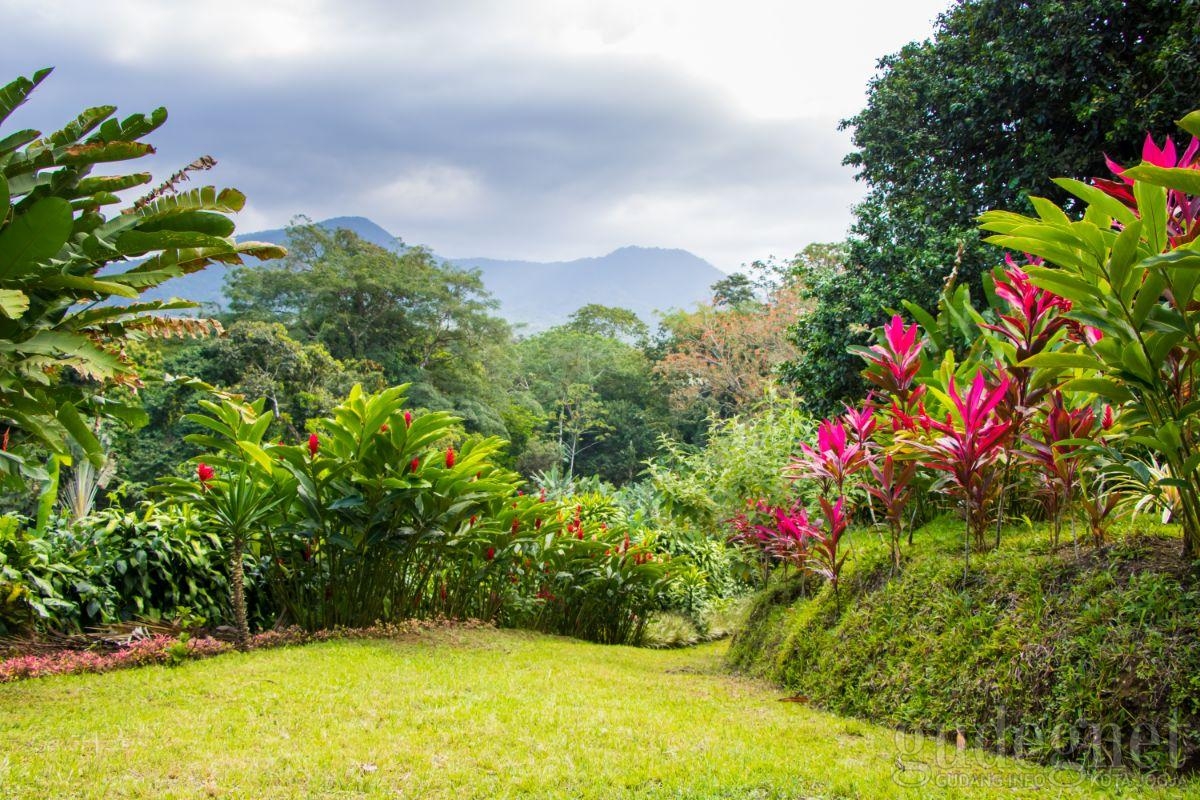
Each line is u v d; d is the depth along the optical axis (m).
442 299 37.44
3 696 3.32
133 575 4.83
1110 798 2.20
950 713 3.05
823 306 11.98
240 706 3.13
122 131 3.43
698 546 9.72
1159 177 2.39
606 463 41.94
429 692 3.48
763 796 2.28
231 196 3.80
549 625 6.86
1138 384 2.91
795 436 7.45
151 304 3.59
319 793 2.21
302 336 34.41
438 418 5.08
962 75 12.57
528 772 2.44
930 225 12.24
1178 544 3.01
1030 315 3.57
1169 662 2.49
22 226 2.82
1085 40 11.01
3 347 2.96
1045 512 4.47
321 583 5.21
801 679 4.14
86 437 3.27
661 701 3.67
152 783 2.24
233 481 4.72
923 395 4.60
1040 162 11.60
